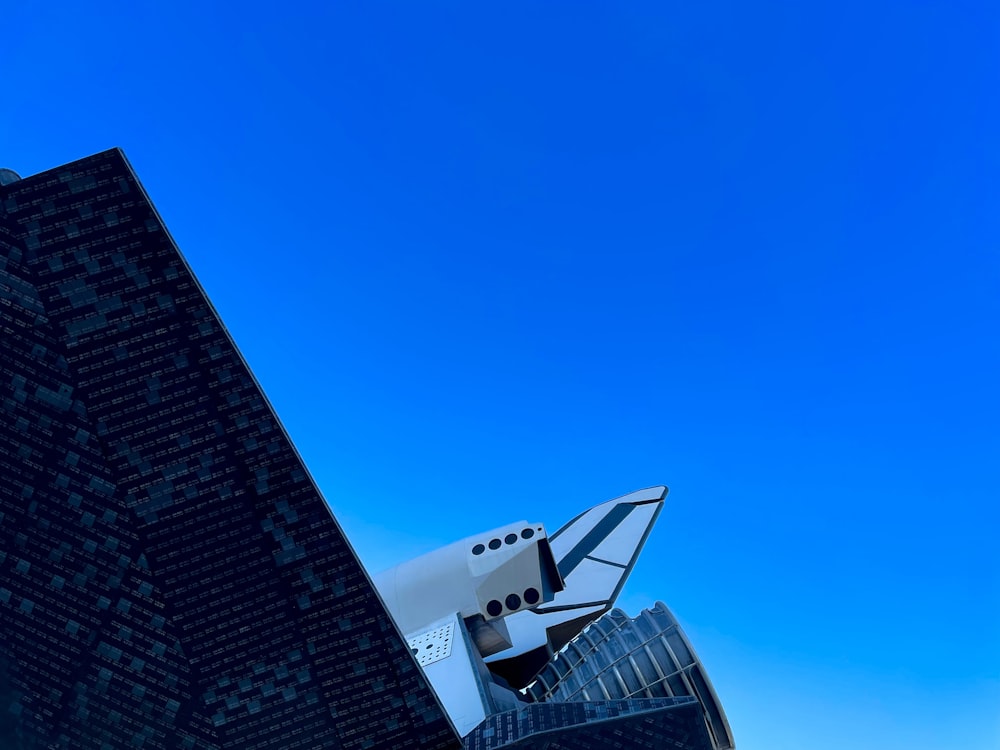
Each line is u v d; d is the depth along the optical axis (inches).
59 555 5989.2
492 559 7613.2
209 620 5974.4
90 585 5999.0
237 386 5900.6
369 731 5940.0
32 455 5969.5
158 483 5964.6
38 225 5679.1
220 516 5979.3
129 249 5728.3
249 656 5969.5
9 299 5792.3
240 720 5959.6
